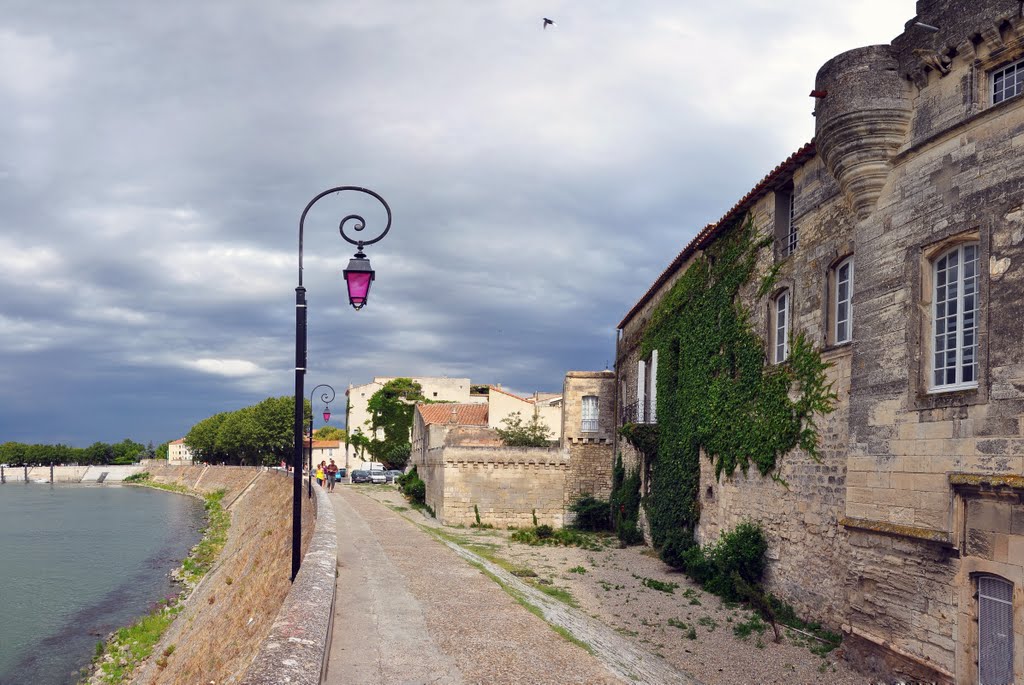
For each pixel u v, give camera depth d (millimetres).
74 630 29969
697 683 11984
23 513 78625
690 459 24297
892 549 12414
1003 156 10773
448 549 21141
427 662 9703
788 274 18109
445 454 36156
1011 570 10094
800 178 17594
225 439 108500
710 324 23234
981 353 10789
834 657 13828
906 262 12586
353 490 53656
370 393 78750
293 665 7238
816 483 16031
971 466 10820
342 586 14586
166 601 33562
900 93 12922
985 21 11266
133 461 176125
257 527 42844
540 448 36906
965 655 10773
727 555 19141
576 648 10820
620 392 37219
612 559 26328
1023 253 10289
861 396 13555
